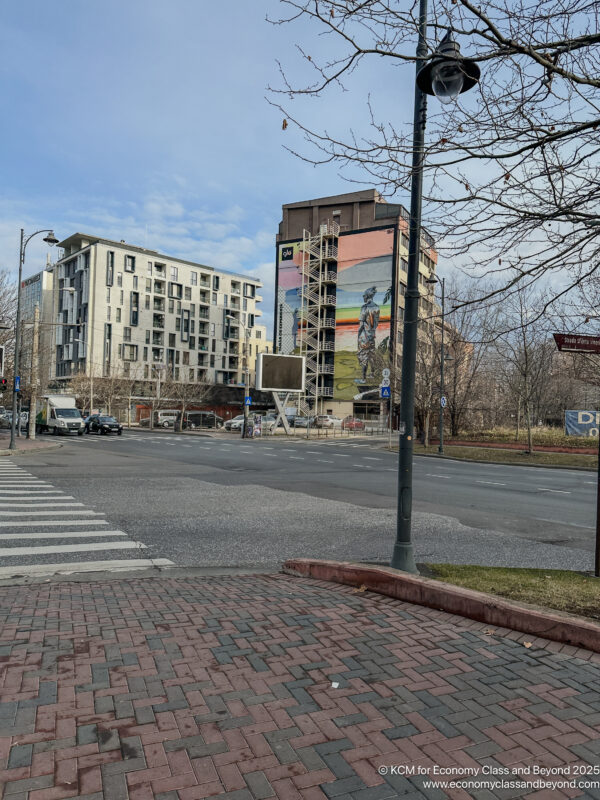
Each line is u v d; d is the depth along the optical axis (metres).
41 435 42.34
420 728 2.92
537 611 4.27
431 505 12.25
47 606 4.95
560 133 3.84
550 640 4.13
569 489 16.11
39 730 2.84
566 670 3.64
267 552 7.66
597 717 3.06
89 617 4.62
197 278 90.12
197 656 3.81
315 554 7.57
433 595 4.91
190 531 8.92
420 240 5.89
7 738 2.76
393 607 4.96
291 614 4.74
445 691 3.33
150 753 2.66
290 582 6.01
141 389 72.44
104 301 77.56
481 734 2.87
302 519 10.08
